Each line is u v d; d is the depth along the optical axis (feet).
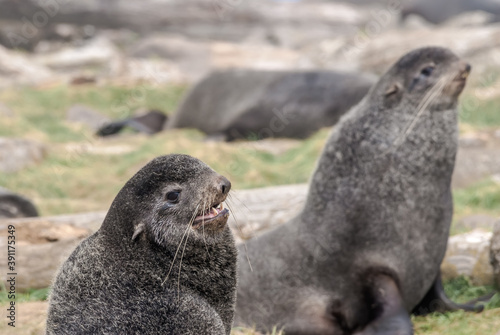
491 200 155.33
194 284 63.98
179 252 63.57
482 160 180.34
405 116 96.68
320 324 94.68
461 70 96.17
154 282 62.54
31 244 113.39
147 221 63.10
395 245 94.02
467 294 108.37
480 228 124.77
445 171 96.73
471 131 210.38
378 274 92.89
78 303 61.87
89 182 188.03
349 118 99.66
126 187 64.64
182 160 65.36
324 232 95.81
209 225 63.26
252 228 121.29
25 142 211.82
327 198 96.73
